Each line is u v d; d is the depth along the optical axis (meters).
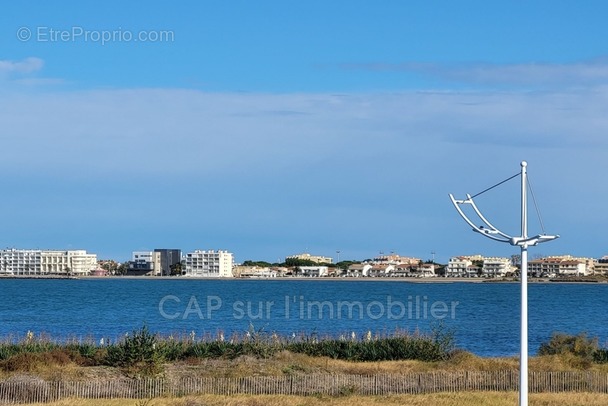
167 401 58.59
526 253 46.62
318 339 95.00
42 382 60.94
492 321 181.75
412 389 65.19
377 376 66.00
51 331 153.75
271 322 179.50
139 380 62.88
